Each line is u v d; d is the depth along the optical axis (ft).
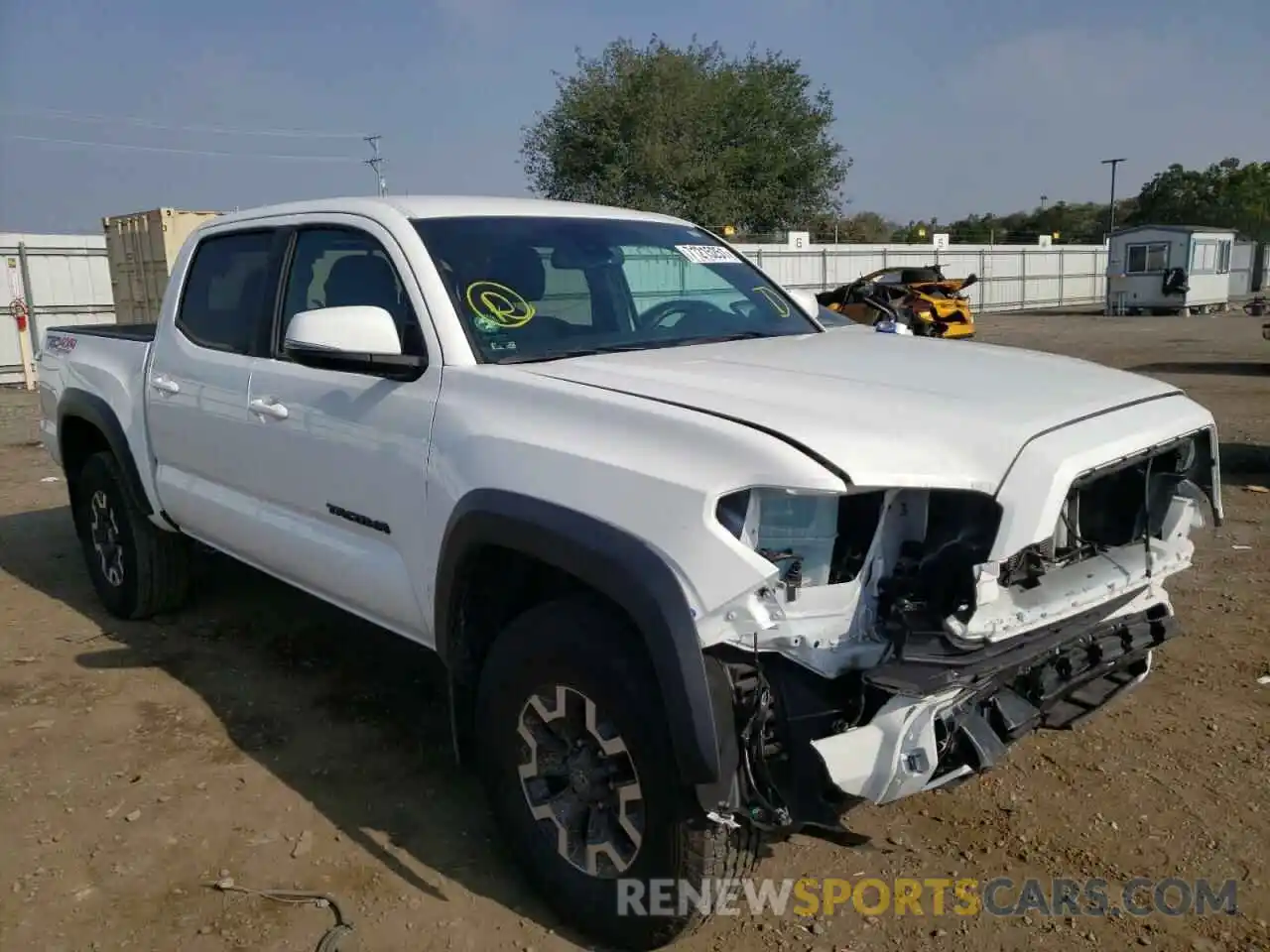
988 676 8.05
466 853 10.75
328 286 12.28
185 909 9.88
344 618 17.44
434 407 10.27
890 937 9.35
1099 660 9.34
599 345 11.25
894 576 8.15
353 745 13.07
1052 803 11.30
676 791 8.29
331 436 11.51
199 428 14.07
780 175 148.46
